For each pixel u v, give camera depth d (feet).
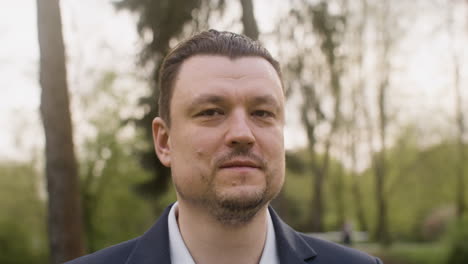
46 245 61.87
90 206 61.16
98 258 5.67
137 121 24.12
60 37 17.47
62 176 17.60
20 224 61.36
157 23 23.29
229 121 4.90
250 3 22.61
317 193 74.43
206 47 5.22
